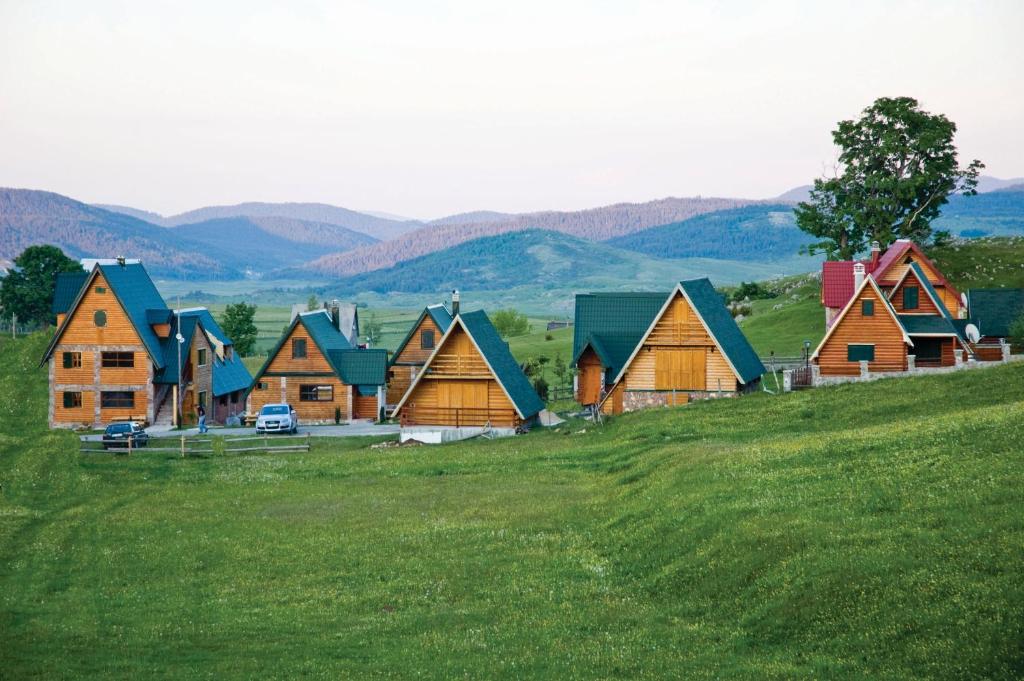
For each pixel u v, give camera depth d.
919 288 75.81
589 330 79.88
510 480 53.59
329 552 41.75
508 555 39.81
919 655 24.75
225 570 40.06
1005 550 27.69
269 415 76.56
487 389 71.81
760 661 26.50
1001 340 79.56
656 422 62.59
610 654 28.44
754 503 37.22
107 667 29.27
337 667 28.94
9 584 38.75
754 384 76.00
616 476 50.78
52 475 58.88
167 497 53.47
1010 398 53.25
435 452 63.38
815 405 60.12
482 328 74.94
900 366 70.50
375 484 55.00
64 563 41.62
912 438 41.28
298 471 59.50
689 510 39.16
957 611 25.75
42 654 30.62
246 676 28.28
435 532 43.78
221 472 59.84
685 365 72.31
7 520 48.59
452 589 36.34
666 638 29.34
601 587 35.03
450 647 30.30
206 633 32.59
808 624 28.02
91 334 83.00
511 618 32.75
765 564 32.00
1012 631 24.20
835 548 31.08
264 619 34.00
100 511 50.50
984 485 32.88
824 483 37.88
